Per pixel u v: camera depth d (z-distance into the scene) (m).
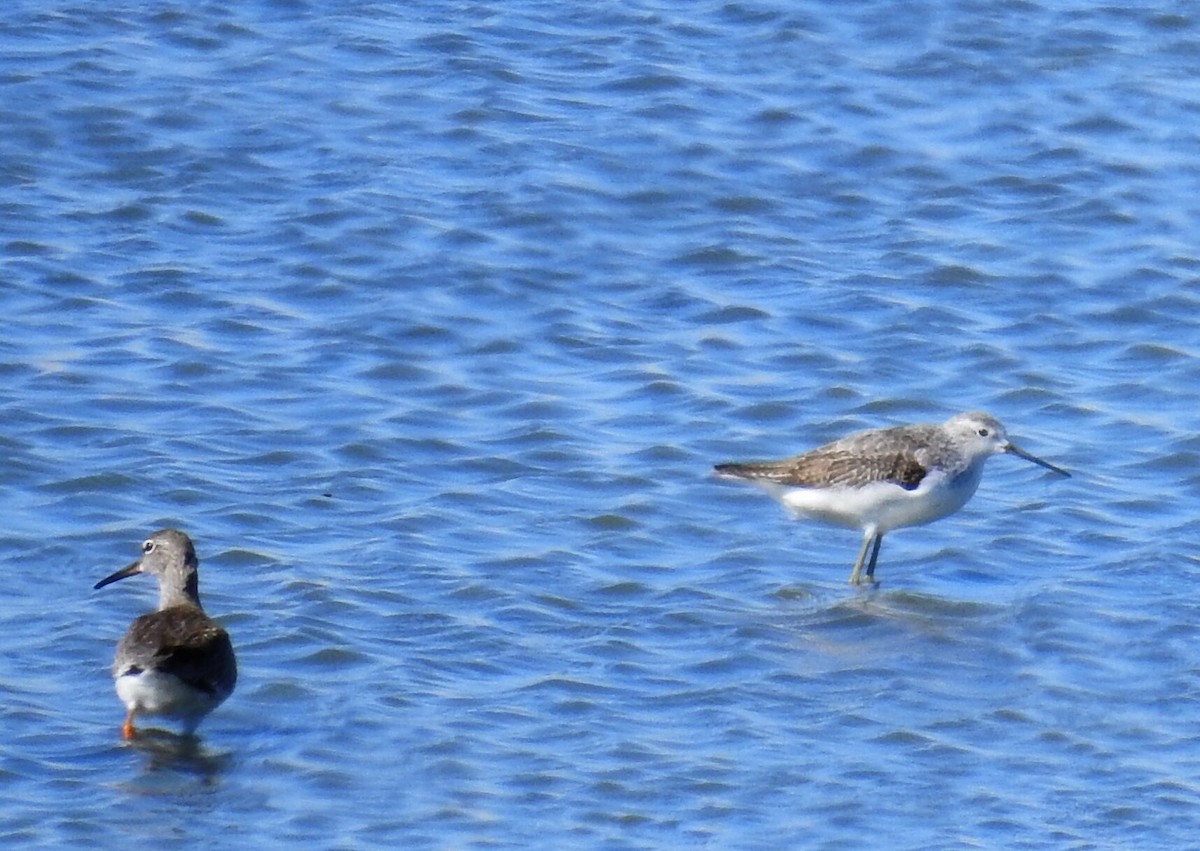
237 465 19.16
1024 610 16.83
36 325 21.69
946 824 13.40
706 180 25.61
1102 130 27.14
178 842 12.99
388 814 13.43
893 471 17.45
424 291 23.03
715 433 20.42
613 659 15.77
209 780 13.80
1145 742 14.60
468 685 15.27
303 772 13.93
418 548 17.64
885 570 17.78
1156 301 23.48
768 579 17.50
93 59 27.22
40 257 22.98
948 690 15.41
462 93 27.09
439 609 16.48
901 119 27.23
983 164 26.36
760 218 25.02
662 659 15.84
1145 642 16.20
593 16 29.45
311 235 23.86
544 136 26.27
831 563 17.98
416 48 28.17
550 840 13.15
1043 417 21.03
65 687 14.98
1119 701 15.27
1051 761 14.30
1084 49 28.95
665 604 16.86
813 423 20.70
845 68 28.33
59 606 16.31
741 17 29.55
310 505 18.44
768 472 18.02
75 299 22.25
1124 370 22.11
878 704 15.14
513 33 28.83
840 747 14.47
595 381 21.47
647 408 20.92
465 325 22.44
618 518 18.53
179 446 19.42
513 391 21.11
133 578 16.86
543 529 18.25
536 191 25.03
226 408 20.30
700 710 14.99
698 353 22.09
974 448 17.80
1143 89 28.05
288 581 16.77
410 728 14.54
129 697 14.03
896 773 14.09
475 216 24.48
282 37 28.28
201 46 27.92
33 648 15.55
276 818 13.36
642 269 23.84
